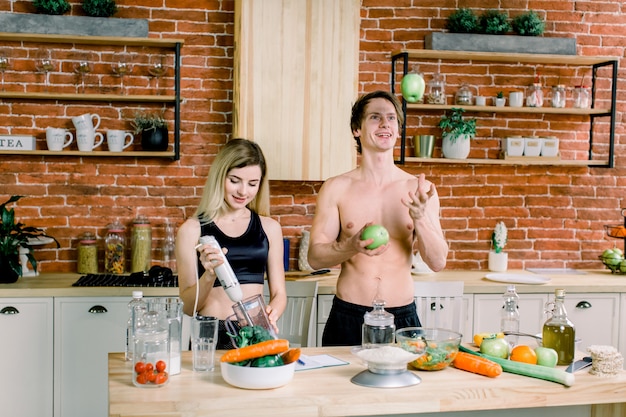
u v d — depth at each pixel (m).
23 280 4.09
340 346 2.74
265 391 2.02
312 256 2.82
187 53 4.51
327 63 4.42
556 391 2.13
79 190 4.45
